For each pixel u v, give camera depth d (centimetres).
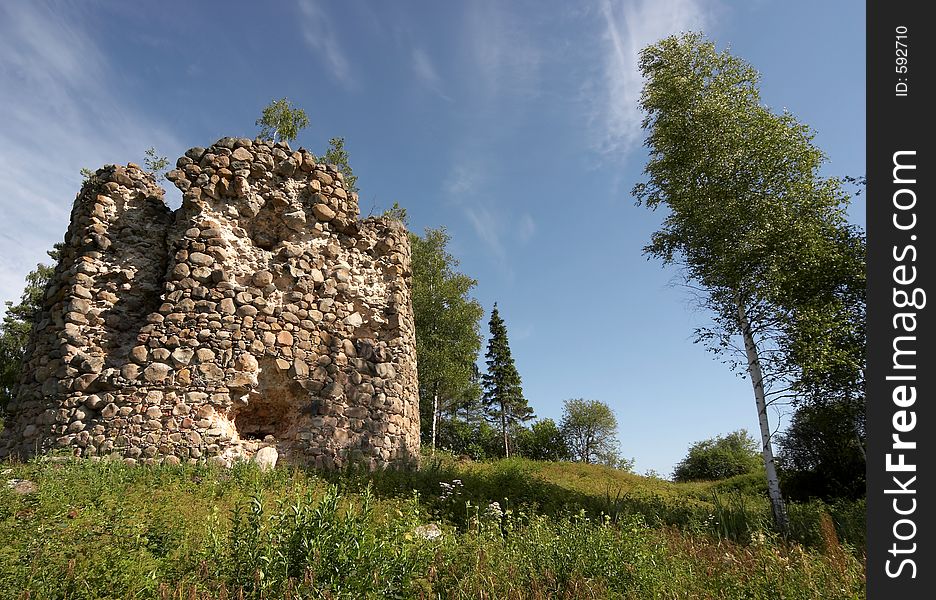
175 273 891
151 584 357
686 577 477
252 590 343
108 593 355
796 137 1171
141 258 944
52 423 786
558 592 414
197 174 965
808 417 1275
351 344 1012
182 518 502
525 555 479
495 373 4206
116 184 958
